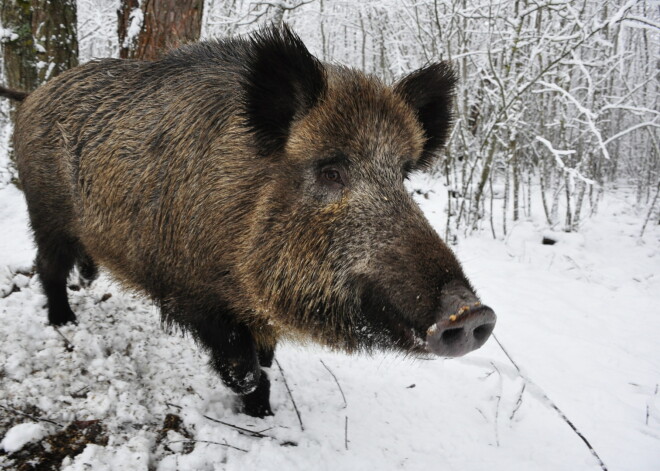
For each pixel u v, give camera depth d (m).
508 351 1.22
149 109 0.89
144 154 0.87
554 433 0.94
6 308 1.08
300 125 0.71
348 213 0.69
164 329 1.02
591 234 2.33
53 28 1.91
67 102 1.00
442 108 0.85
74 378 0.91
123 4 1.60
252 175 0.75
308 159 0.71
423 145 0.84
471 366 1.15
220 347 0.84
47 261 1.05
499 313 1.43
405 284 0.63
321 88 0.71
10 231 1.62
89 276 1.21
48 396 0.85
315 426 0.92
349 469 0.82
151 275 0.88
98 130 0.94
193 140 0.81
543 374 1.13
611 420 0.98
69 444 0.78
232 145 0.77
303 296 0.71
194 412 0.88
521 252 2.06
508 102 2.26
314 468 0.81
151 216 0.85
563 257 1.99
